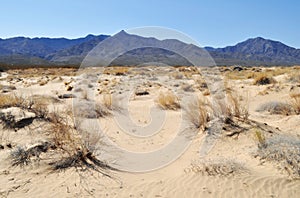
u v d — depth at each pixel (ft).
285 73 64.23
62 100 41.16
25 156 19.08
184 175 16.57
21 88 60.59
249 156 18.84
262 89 46.55
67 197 14.32
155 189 15.11
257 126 24.52
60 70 139.33
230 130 23.89
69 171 17.43
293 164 16.31
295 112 31.14
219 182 15.24
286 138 20.16
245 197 13.78
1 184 15.58
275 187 14.52
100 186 15.58
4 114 26.37
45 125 25.63
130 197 14.30
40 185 15.60
